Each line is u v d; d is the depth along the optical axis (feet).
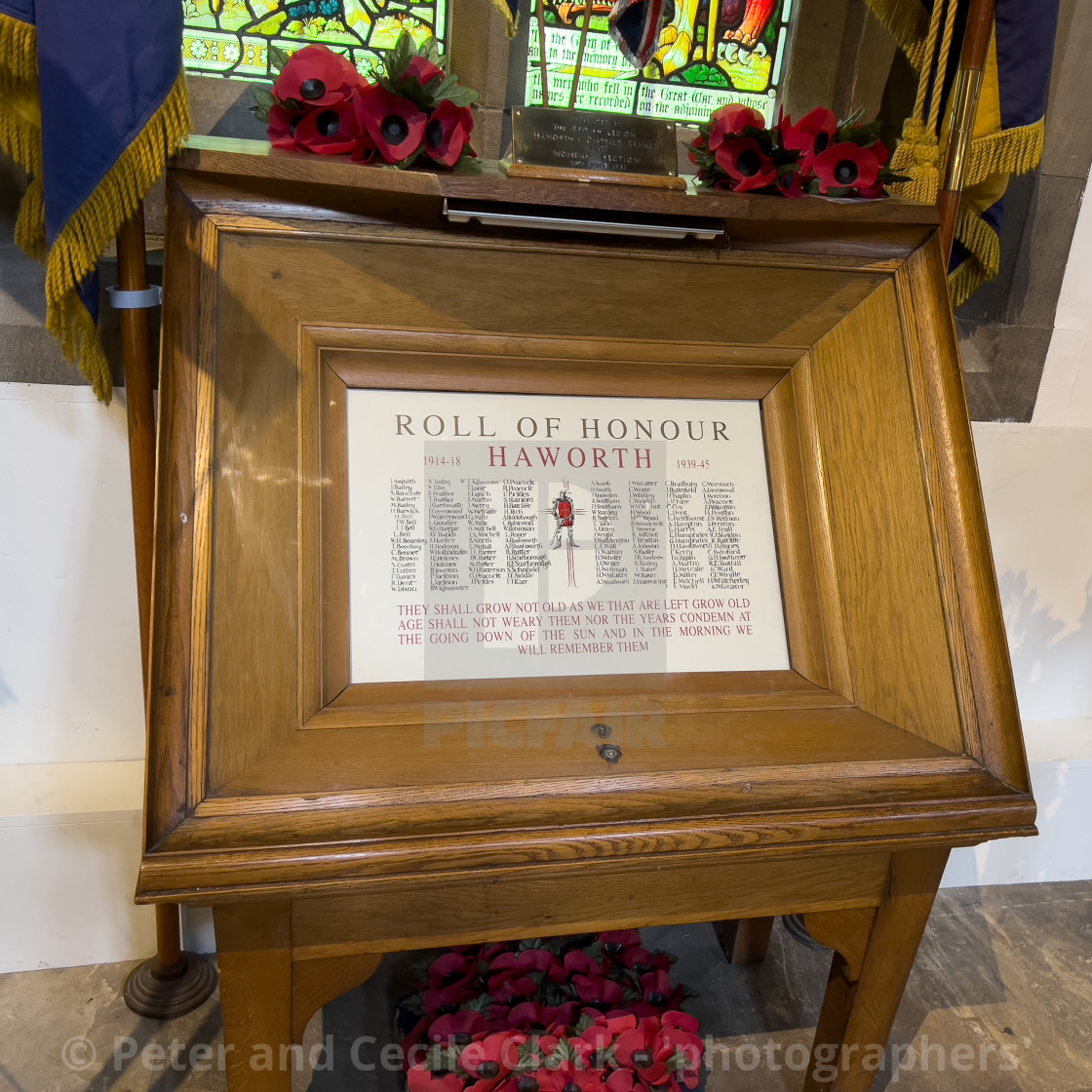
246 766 3.20
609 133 4.01
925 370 4.19
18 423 5.28
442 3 5.67
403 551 3.68
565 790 3.36
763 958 6.18
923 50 5.46
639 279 4.06
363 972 3.68
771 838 3.43
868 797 3.57
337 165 3.60
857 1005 4.33
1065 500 7.06
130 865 5.60
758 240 4.22
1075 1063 5.45
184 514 3.37
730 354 4.12
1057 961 6.31
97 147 3.62
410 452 3.77
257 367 3.60
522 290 3.93
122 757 6.01
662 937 6.38
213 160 3.58
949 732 3.78
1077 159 6.34
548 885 3.67
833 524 4.05
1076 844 7.11
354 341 3.76
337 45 5.63
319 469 3.64
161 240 5.25
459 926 3.66
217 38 5.43
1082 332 6.76
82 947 5.72
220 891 3.07
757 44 6.18
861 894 4.04
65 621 5.67
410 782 3.28
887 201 4.25
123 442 5.45
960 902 6.91
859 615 3.95
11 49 3.69
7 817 5.33
